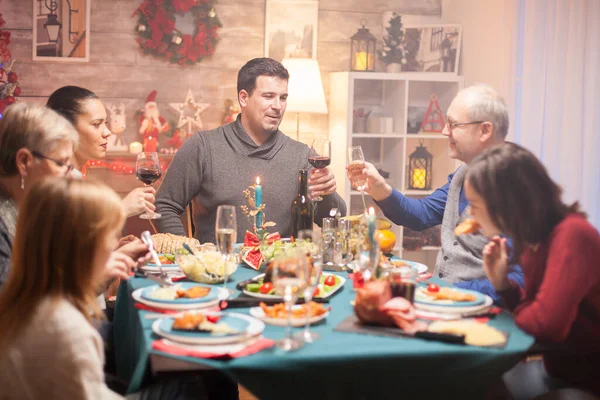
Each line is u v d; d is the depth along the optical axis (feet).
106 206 5.03
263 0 16.58
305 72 15.55
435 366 5.16
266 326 5.74
